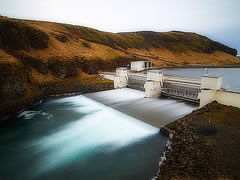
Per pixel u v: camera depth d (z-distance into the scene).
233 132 20.03
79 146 23.72
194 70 102.31
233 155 16.23
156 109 33.56
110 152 21.94
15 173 18.92
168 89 40.28
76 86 53.94
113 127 29.06
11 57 41.31
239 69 111.19
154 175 17.34
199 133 20.75
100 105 41.28
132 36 146.12
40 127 29.94
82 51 76.62
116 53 95.00
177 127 23.94
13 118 33.69
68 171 18.86
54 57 59.88
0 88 33.12
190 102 34.53
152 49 143.75
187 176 14.58
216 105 27.19
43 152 22.59
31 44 59.81
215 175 14.06
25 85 42.34
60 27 97.12
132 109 35.59
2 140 25.88
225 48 184.00
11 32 52.34
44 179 17.83
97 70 73.62
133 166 19.00
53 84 52.12
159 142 23.05
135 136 25.44
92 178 17.62
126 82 55.94
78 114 35.88
